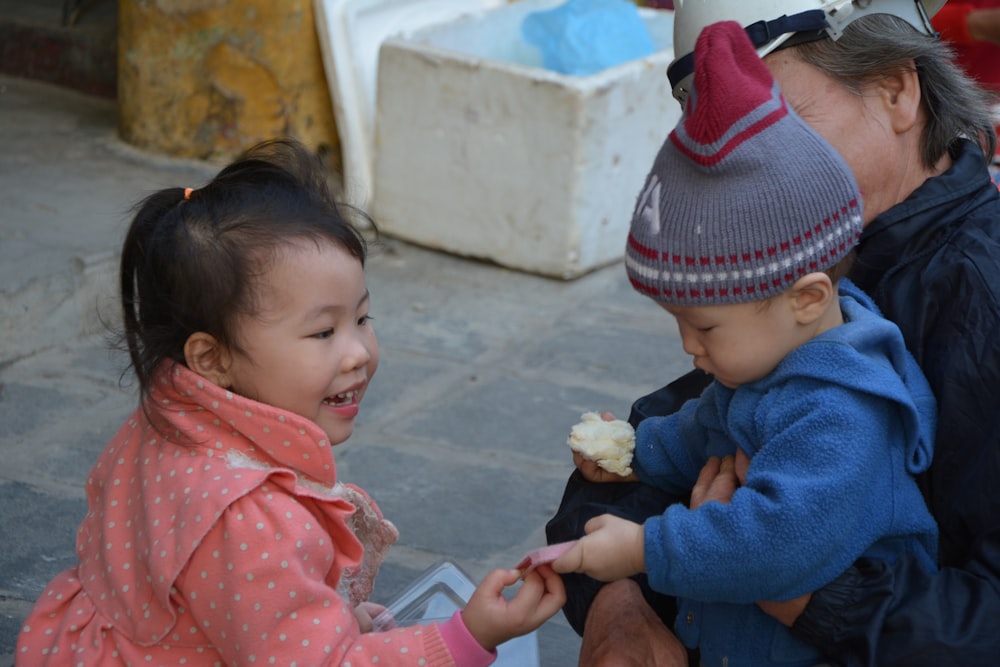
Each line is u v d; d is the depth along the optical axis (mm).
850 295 1504
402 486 3178
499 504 3121
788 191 1286
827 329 1405
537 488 3201
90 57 5312
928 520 1375
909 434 1353
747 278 1306
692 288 1325
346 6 4582
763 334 1353
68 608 1545
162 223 1520
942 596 1316
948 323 1428
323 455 1504
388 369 3809
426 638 1451
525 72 4250
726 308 1335
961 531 1385
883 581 1329
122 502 1548
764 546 1314
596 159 4332
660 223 1331
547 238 4410
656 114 4512
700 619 1531
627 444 1675
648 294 1377
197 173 4645
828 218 1308
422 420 3523
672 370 3869
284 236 1487
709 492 1435
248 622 1395
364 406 3584
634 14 4852
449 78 4363
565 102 4203
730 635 1479
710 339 1372
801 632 1368
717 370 1396
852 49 1489
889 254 1515
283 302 1483
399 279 4395
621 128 4387
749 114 1283
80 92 5367
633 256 1376
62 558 2797
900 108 1509
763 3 1502
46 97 5297
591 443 1679
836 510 1309
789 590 1338
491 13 4840
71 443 3297
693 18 1569
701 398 1591
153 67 4695
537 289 4395
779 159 1287
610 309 4281
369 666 1427
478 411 3582
